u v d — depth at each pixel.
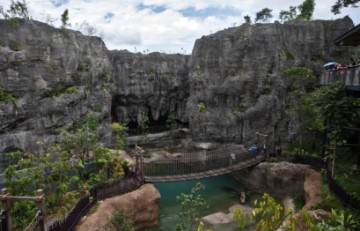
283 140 35.00
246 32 37.28
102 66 38.12
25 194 17.58
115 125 38.03
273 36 35.50
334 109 19.97
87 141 25.05
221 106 38.88
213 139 39.31
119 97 44.84
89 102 35.22
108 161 24.03
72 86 32.88
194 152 38.47
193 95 42.09
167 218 24.11
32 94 28.91
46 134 29.61
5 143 25.98
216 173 27.61
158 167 30.58
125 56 44.38
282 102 34.94
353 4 18.81
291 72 31.22
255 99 36.50
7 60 27.16
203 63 41.00
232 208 25.80
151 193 22.73
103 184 21.44
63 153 21.08
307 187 22.91
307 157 28.05
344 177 20.88
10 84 27.44
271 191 28.50
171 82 47.56
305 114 32.03
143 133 46.47
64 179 20.12
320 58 36.06
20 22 28.73
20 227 15.90
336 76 21.78
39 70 29.58
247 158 30.73
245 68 37.06
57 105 30.52
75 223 16.78
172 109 49.12
